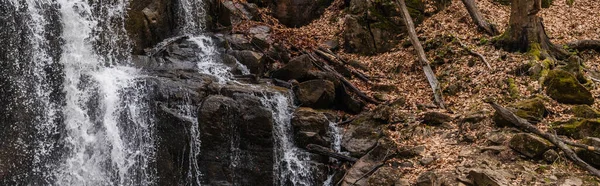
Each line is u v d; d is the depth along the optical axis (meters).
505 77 16.53
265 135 14.21
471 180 11.93
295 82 16.98
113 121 14.29
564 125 13.59
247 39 19.56
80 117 14.29
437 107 16.30
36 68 13.84
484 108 15.23
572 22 20.78
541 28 18.03
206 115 13.85
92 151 14.13
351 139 15.19
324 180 14.35
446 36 19.58
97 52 15.48
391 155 13.78
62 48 14.55
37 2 14.09
